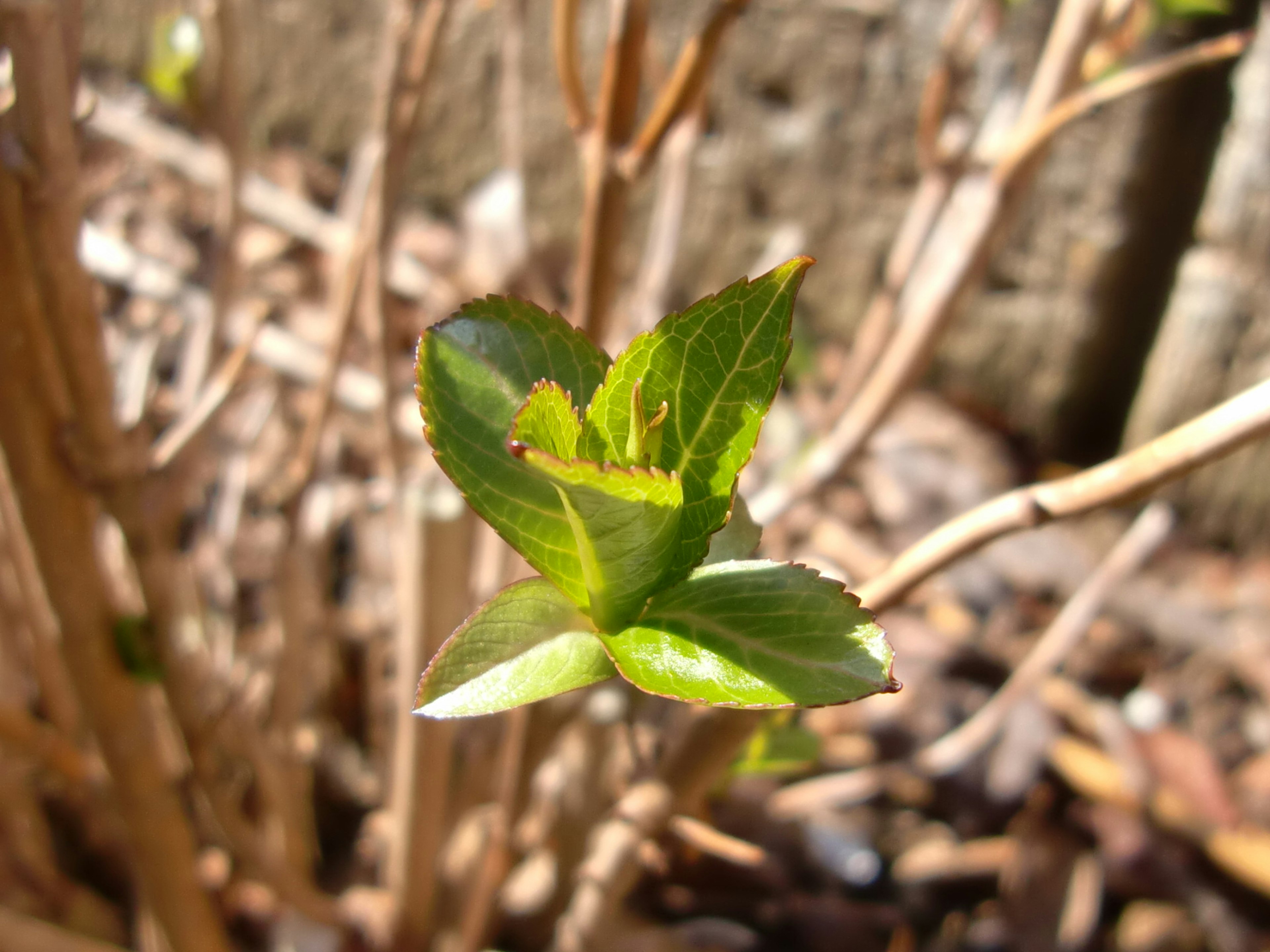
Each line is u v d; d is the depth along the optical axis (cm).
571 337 14
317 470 38
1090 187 46
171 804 24
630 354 13
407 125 25
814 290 52
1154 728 40
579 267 22
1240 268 44
